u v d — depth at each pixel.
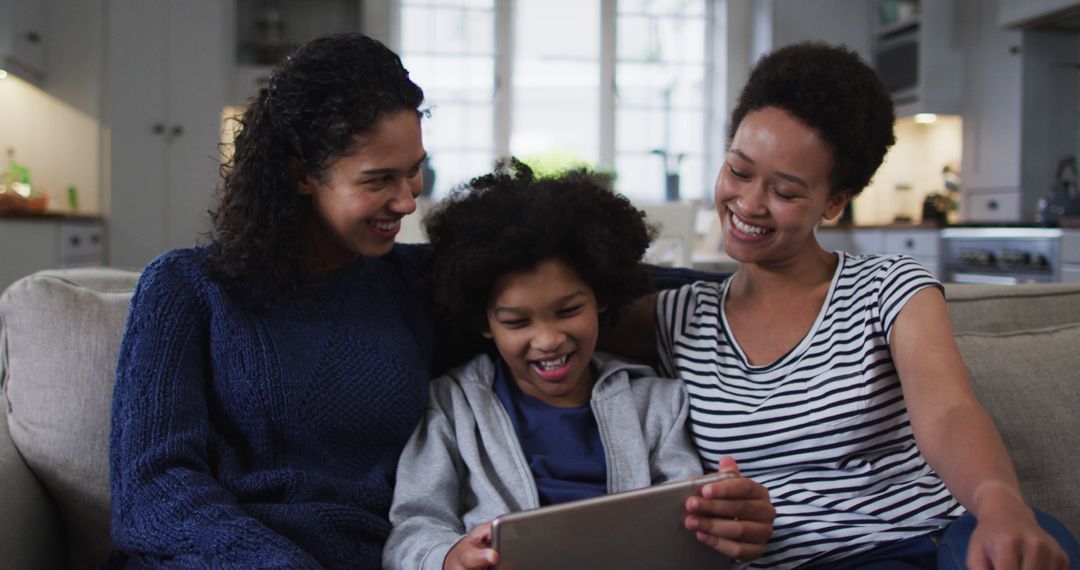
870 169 1.04
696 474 1.03
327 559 0.91
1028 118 4.47
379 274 1.13
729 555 0.86
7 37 3.69
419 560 0.87
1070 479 1.22
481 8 4.98
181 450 0.88
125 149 4.21
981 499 0.75
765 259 1.06
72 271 1.23
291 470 0.94
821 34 5.19
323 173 0.96
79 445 1.09
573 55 5.11
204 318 0.98
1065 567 0.67
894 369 1.01
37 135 4.16
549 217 1.01
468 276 1.04
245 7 4.48
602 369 1.15
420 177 1.02
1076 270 3.46
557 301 1.02
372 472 1.02
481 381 1.11
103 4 4.19
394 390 1.03
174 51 4.26
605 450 1.05
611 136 5.16
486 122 5.02
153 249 4.27
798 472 1.03
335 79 0.94
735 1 5.27
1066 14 4.05
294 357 0.98
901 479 1.01
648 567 0.81
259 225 0.98
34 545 1.04
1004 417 1.24
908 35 5.01
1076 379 1.28
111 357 1.12
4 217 3.30
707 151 5.34
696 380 1.12
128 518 0.85
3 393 1.22
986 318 1.45
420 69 4.95
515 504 1.00
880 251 4.70
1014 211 4.51
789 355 1.05
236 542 0.80
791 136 0.99
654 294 1.25
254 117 0.98
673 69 5.26
